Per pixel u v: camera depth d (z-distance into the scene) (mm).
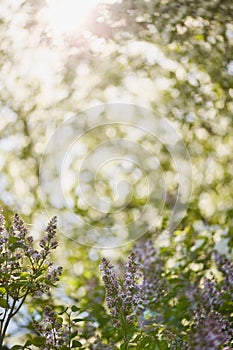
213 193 4141
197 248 3055
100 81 3857
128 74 3945
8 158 3605
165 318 2318
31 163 3660
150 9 3779
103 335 2283
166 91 4055
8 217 3471
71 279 3482
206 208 4113
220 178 4164
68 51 3662
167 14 3793
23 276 1715
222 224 3941
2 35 3596
